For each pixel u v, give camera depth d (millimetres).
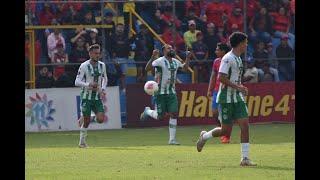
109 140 65375
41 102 78125
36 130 77938
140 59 83188
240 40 42812
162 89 62625
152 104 80812
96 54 60031
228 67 42719
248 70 83125
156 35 84125
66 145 60469
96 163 45344
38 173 40344
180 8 85250
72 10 82688
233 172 39688
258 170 40531
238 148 55062
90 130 78438
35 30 81500
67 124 78812
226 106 43312
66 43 82000
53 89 78500
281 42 85562
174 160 46594
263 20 86062
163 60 63062
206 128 78000
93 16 83188
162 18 85062
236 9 86000
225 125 43906
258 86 82312
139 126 80500
